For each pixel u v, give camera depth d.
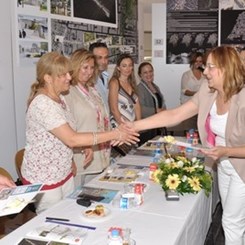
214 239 2.78
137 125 2.36
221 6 6.41
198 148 2.08
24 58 3.31
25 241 1.46
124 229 1.52
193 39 6.57
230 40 6.48
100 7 4.82
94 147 2.59
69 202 1.89
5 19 3.06
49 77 2.01
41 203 2.08
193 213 1.84
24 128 3.38
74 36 4.16
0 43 3.03
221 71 1.91
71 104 2.46
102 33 4.91
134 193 1.89
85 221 1.65
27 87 3.37
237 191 2.06
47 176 2.05
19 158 2.46
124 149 3.10
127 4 5.80
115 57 5.38
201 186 2.03
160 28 6.64
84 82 2.61
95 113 2.60
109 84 3.26
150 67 4.55
